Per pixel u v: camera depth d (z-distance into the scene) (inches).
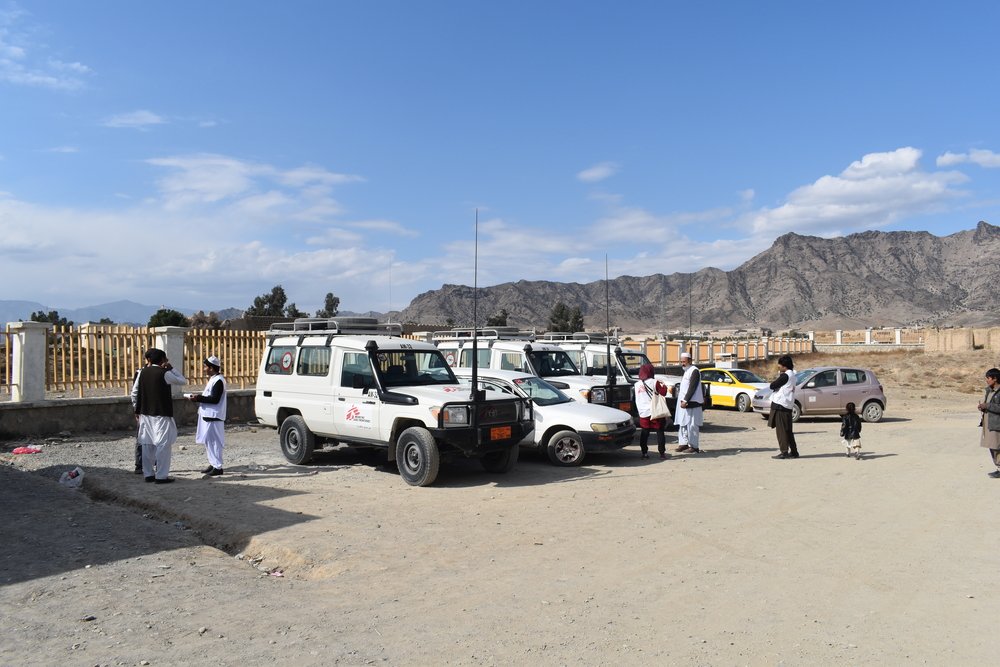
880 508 352.2
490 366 639.8
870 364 2204.7
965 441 598.9
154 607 216.1
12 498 352.8
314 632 196.7
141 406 397.1
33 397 553.0
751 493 388.5
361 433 442.6
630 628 199.6
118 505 360.5
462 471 465.4
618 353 674.8
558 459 486.0
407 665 175.3
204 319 1695.4
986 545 285.7
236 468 461.4
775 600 223.0
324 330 491.8
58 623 202.8
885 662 177.6
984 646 187.6
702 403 551.8
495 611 213.6
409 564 261.3
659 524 320.8
